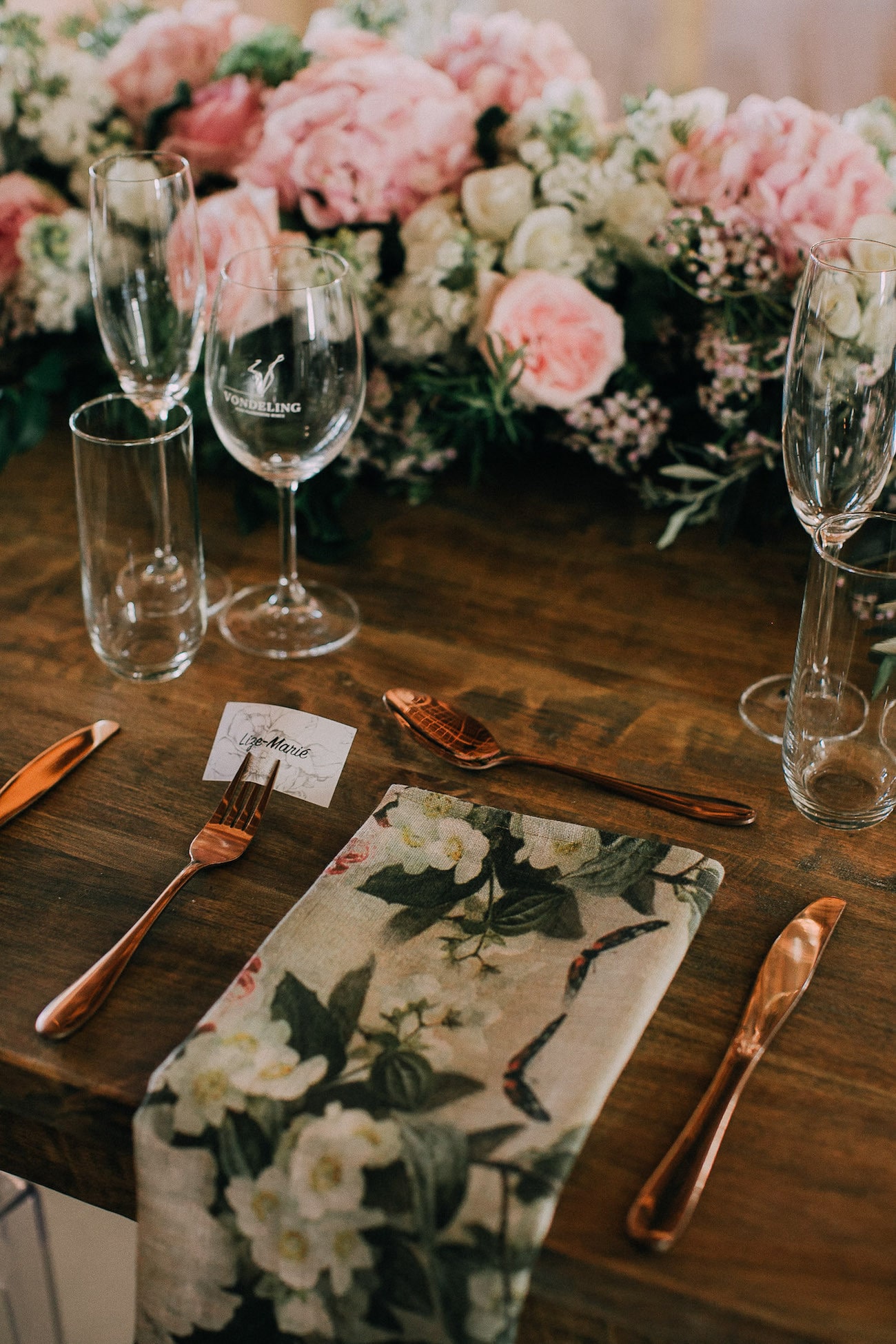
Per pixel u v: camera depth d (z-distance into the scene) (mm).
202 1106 561
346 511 1120
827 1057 621
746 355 985
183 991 646
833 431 785
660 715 872
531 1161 531
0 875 719
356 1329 525
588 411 1063
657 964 629
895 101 948
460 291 1064
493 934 652
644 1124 581
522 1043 589
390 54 1040
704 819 769
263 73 1073
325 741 832
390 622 967
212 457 1117
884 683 729
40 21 1080
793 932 686
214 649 929
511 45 1020
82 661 909
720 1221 540
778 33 1000
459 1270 511
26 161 1124
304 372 840
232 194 1073
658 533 1094
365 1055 584
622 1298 519
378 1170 532
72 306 1130
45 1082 605
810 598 733
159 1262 554
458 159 1052
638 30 1020
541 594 1008
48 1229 729
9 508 1099
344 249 1068
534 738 846
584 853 703
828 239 937
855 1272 520
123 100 1111
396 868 696
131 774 800
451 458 1115
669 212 1012
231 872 724
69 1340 771
